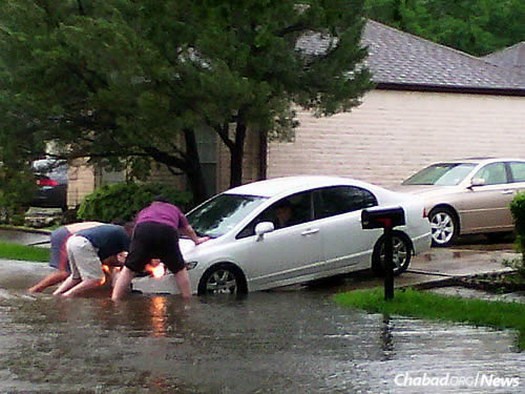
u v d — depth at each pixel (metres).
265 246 16.62
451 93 29.56
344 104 23.16
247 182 27.33
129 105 21.05
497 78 30.81
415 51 31.58
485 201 22.94
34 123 22.38
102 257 16.02
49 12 21.69
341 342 11.45
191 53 21.17
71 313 13.80
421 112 29.19
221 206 17.41
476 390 9.01
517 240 16.70
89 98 21.58
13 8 21.31
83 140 23.17
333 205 17.55
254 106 21.17
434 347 11.14
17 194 23.84
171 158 24.34
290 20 21.61
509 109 30.45
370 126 28.48
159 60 20.45
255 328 12.50
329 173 28.02
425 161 29.27
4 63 21.45
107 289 16.36
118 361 10.28
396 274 18.03
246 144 27.33
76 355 10.61
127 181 27.06
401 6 49.69
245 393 8.87
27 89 21.48
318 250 17.19
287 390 8.97
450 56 31.89
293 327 12.59
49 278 16.83
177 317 13.45
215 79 20.31
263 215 16.84
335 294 16.22
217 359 10.40
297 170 27.62
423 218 18.41
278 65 21.80
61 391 8.93
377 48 31.12
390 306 14.20
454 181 23.16
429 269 18.67
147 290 16.00
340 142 28.12
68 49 20.89
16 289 17.30
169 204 15.66
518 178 23.55
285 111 22.11
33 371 9.77
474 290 16.59
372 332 12.18
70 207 31.94
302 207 17.27
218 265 16.16
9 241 26.27
